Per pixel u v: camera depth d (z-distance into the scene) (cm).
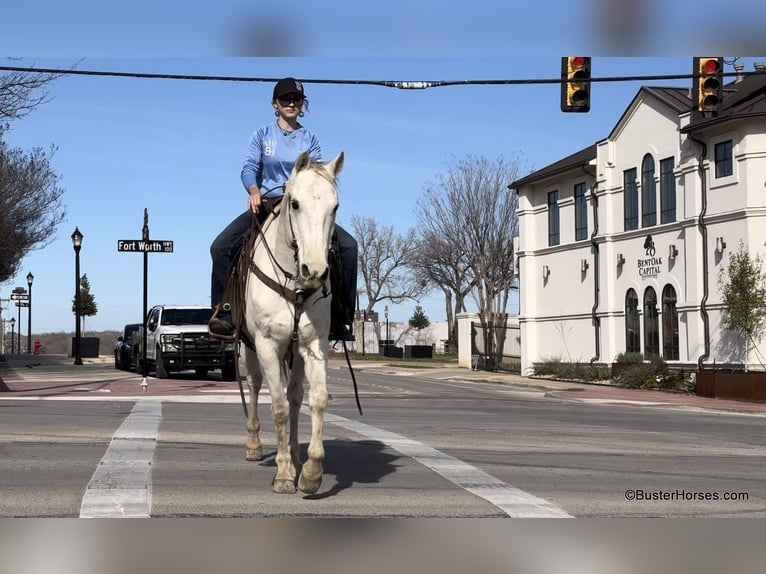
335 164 797
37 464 959
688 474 1024
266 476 916
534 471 1004
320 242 743
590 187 3881
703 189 3231
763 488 940
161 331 3109
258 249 831
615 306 3716
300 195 755
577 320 3959
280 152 888
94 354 5569
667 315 3412
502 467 1024
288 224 774
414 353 6912
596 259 3819
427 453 1112
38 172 3828
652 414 2156
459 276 6594
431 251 6556
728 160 3147
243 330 876
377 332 8612
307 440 1208
